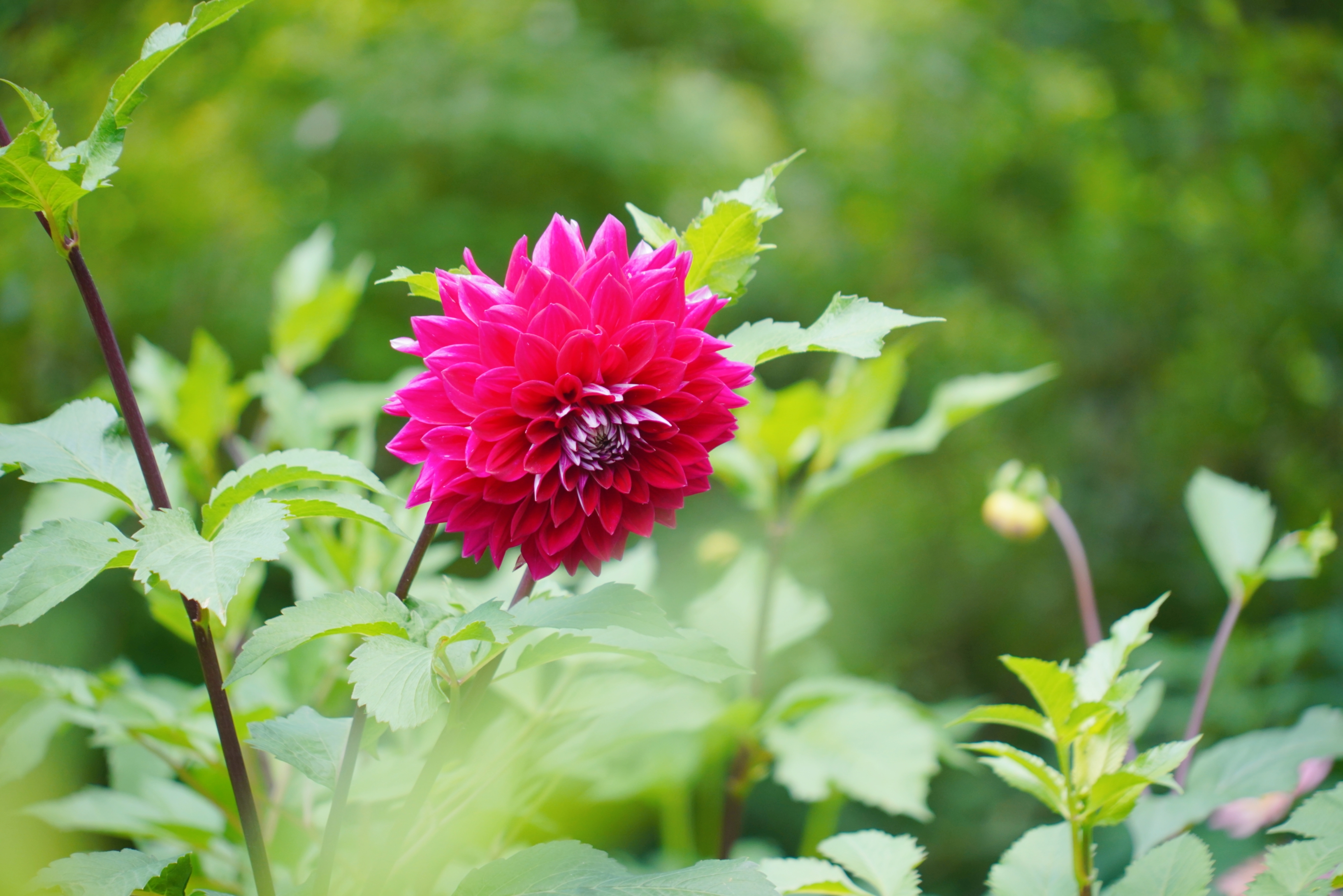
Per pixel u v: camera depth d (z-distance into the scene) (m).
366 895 1.12
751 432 1.45
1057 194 5.00
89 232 3.33
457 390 1.11
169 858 1.12
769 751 1.43
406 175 4.10
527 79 4.18
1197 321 4.42
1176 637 2.77
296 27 4.08
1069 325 4.70
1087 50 4.64
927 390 4.53
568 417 1.12
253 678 1.36
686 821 1.59
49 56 2.56
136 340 3.48
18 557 1.07
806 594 1.51
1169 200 4.64
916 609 4.08
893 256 4.98
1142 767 1.14
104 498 1.42
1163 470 4.22
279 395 1.42
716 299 1.14
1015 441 4.39
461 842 1.26
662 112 4.54
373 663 1.07
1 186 1.08
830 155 5.26
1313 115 3.99
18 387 2.84
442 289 1.12
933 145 5.08
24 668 1.25
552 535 1.11
